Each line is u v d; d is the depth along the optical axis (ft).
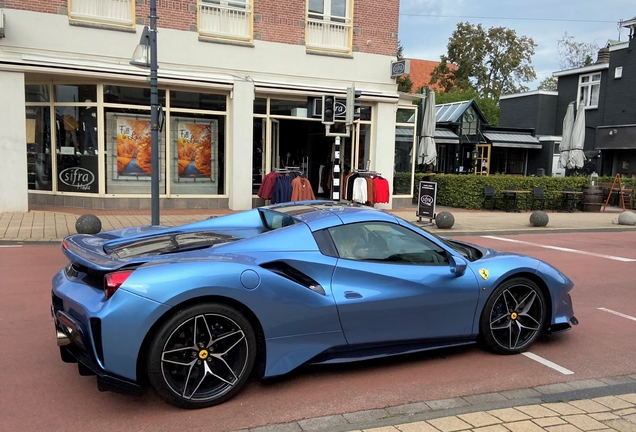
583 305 21.25
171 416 11.13
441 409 11.63
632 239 42.22
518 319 15.43
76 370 13.42
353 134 54.60
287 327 12.16
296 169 49.78
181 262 11.53
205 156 48.73
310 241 13.19
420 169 85.25
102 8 43.29
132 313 10.66
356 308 12.84
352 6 51.80
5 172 40.91
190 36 45.85
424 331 13.92
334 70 51.78
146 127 46.29
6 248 29.58
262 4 48.37
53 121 45.88
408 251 14.32
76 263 12.53
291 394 12.34
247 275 11.65
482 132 94.07
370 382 13.15
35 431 10.40
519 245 37.24
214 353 11.53
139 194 46.70
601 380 13.64
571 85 92.68
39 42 41.27
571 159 66.80
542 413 10.91
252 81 48.03
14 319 17.31
